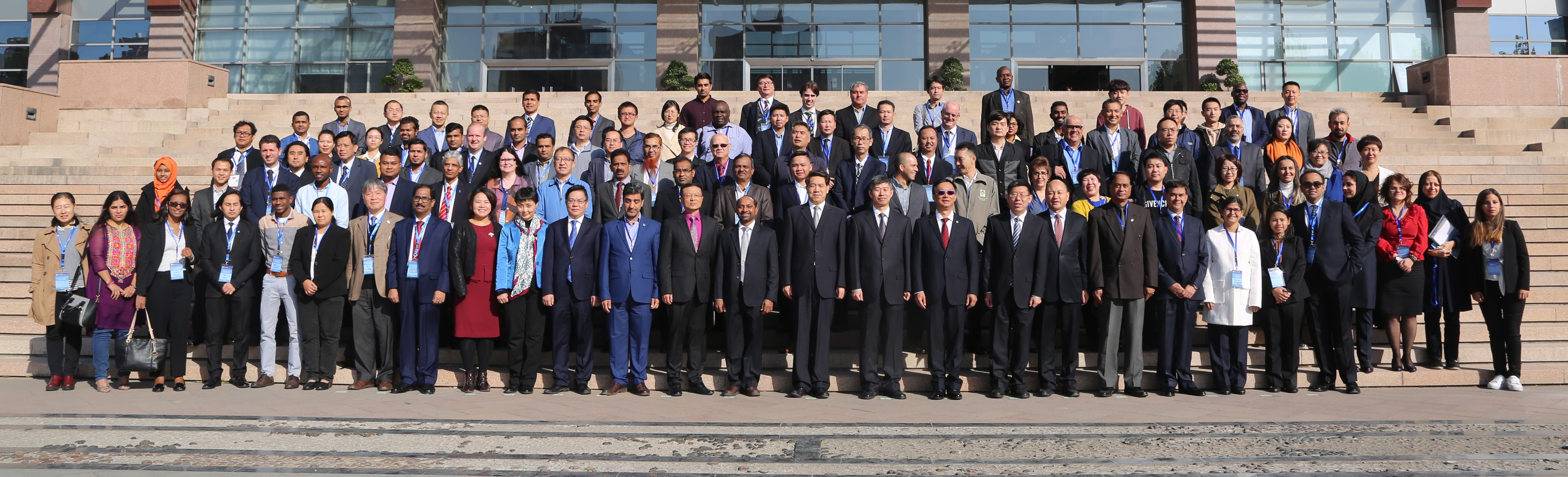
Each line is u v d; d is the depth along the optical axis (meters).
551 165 8.70
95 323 7.27
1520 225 10.09
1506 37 22.48
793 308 7.41
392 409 6.53
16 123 13.70
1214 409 6.61
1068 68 22.80
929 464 4.89
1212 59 21.98
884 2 22.95
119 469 4.72
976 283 7.25
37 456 4.98
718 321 8.41
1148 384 7.60
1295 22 22.42
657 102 16.06
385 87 21.75
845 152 8.80
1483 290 7.56
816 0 22.98
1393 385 7.64
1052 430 5.79
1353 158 9.30
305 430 5.71
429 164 9.08
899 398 7.17
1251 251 7.36
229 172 8.50
